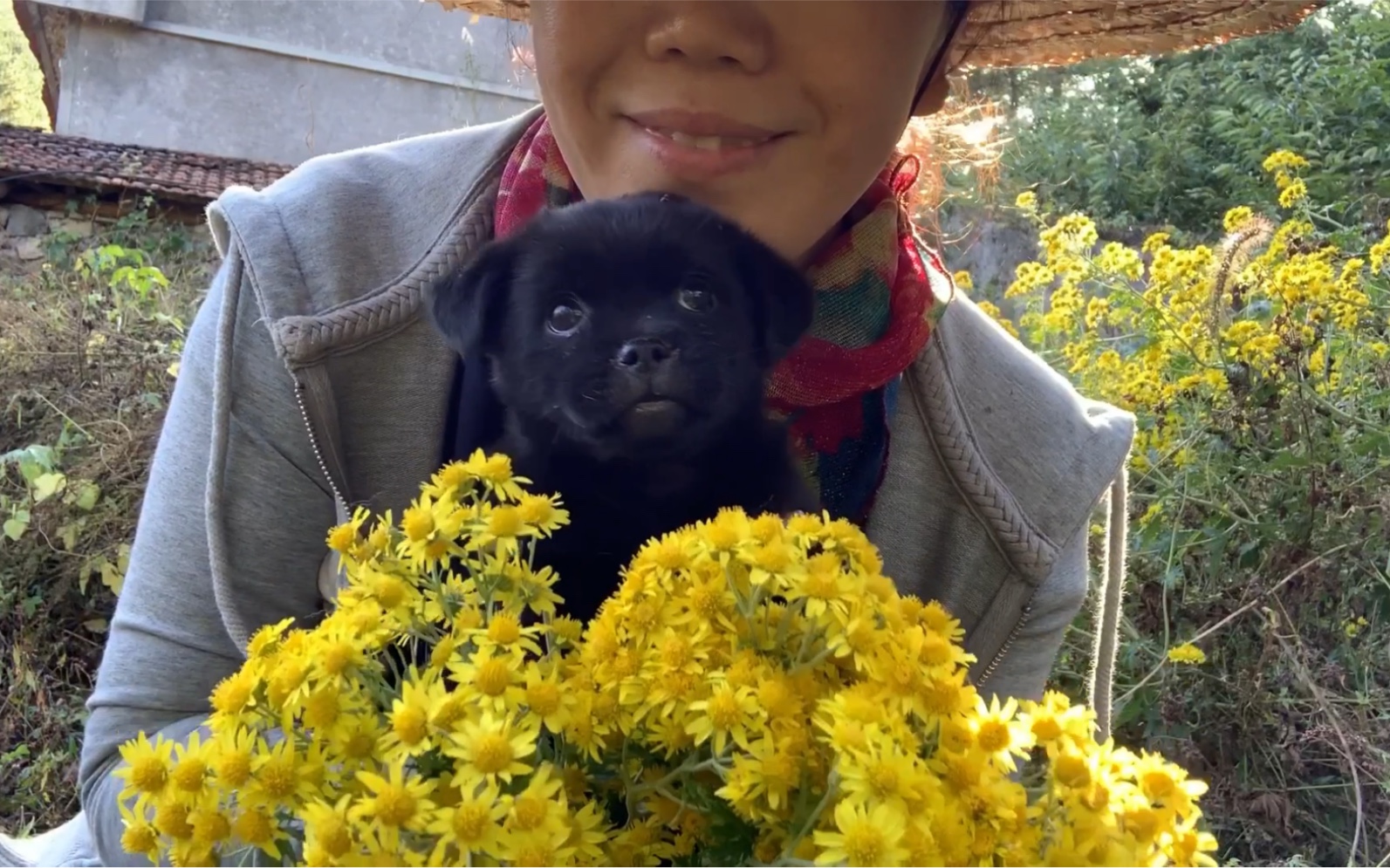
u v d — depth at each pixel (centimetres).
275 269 40
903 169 47
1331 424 76
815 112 35
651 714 23
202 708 39
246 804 22
